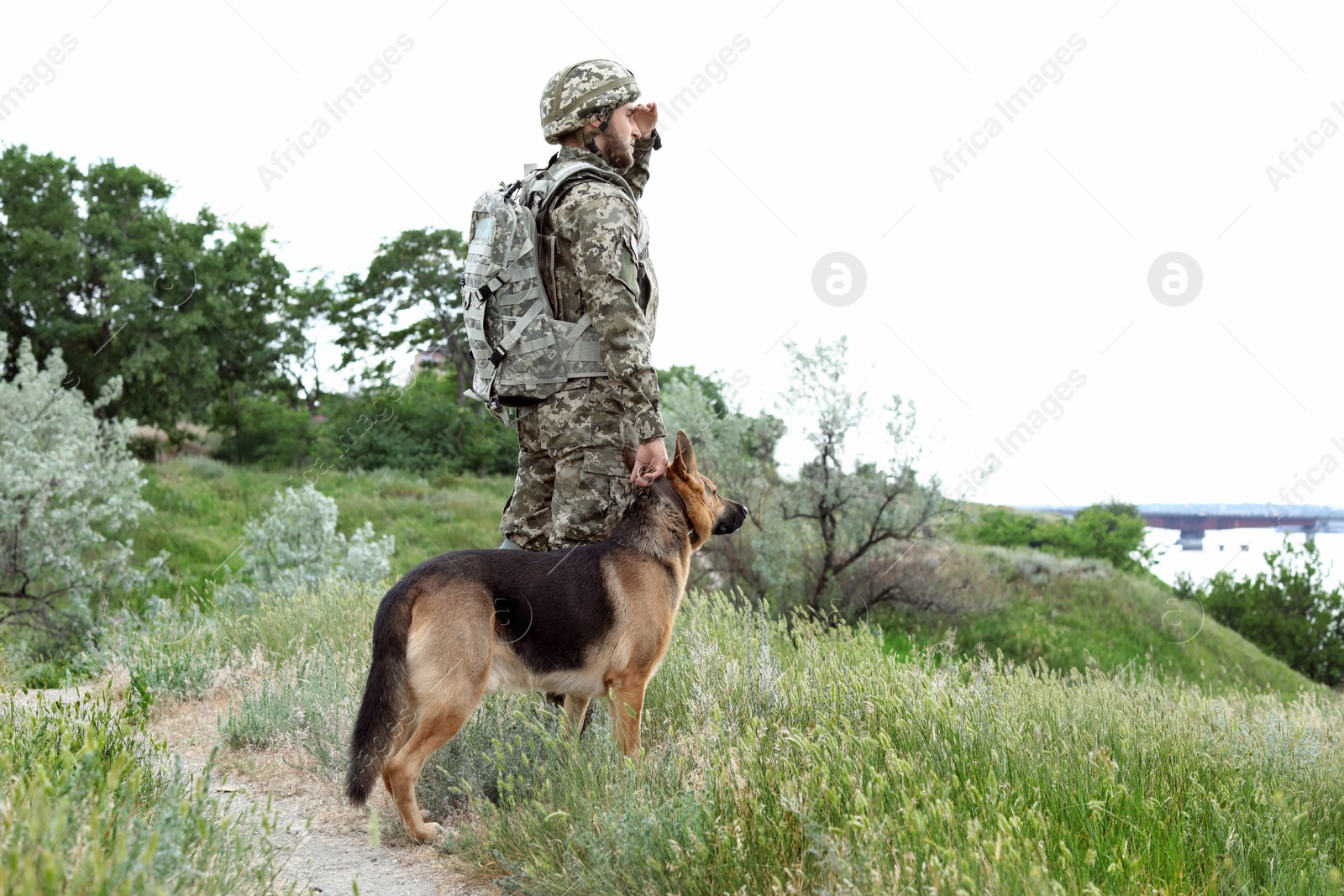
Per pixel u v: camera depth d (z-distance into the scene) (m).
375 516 21.75
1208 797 3.11
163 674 5.36
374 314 21.77
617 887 2.62
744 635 5.24
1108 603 14.38
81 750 2.86
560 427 3.70
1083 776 3.16
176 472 23.78
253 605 8.20
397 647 3.20
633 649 3.49
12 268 25.16
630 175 4.10
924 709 3.58
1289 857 2.80
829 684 3.96
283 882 2.85
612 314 3.49
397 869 3.06
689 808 2.71
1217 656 13.64
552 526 3.77
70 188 25.78
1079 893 2.34
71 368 25.31
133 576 10.49
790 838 2.61
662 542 3.64
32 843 1.92
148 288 24.62
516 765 3.49
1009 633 13.11
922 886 2.21
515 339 3.66
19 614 8.95
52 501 10.18
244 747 4.36
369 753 3.08
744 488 12.73
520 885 2.80
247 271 24.34
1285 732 4.02
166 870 2.06
